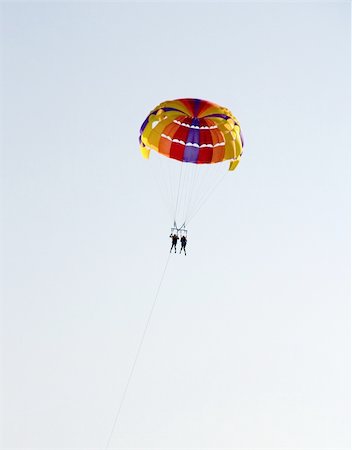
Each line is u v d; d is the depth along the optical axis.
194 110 22.45
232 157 22.66
